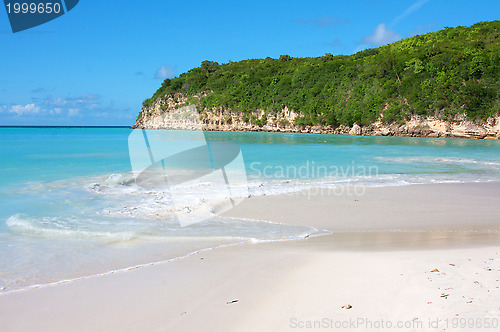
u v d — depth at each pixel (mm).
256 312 2744
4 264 3732
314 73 66375
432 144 31891
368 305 2785
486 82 48312
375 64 59281
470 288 3006
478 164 14781
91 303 2928
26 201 6340
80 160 12664
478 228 5637
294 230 5309
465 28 66438
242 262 3891
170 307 2855
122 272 3596
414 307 2691
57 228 4895
